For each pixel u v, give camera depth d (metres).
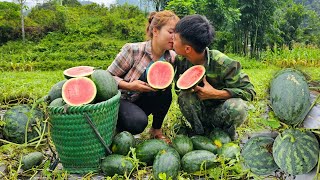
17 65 10.30
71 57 12.24
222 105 1.80
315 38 16.69
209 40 1.66
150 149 1.63
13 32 13.31
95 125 1.58
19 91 3.25
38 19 14.30
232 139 1.85
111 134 1.68
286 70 0.86
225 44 12.69
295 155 0.82
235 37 12.84
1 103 2.94
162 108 2.01
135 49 1.90
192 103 1.84
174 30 1.71
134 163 1.58
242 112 1.76
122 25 14.55
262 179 1.28
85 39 13.79
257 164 0.91
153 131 2.10
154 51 1.90
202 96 1.75
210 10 11.41
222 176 1.48
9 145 1.66
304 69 0.96
